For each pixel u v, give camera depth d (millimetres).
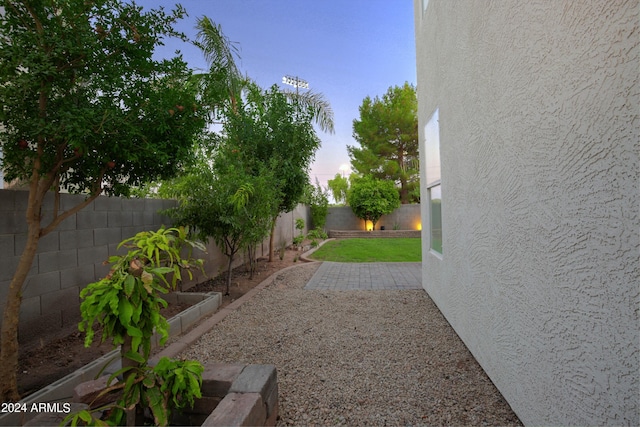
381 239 18109
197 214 5539
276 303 5625
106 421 1764
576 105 1553
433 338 3943
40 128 2396
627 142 1267
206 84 3832
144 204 5328
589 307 1511
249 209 5910
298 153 9188
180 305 5254
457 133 3562
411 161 24234
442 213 4461
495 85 2473
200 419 2189
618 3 1290
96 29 2775
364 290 6504
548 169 1801
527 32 1976
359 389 2854
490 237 2680
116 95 3033
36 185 2637
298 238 13258
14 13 2510
